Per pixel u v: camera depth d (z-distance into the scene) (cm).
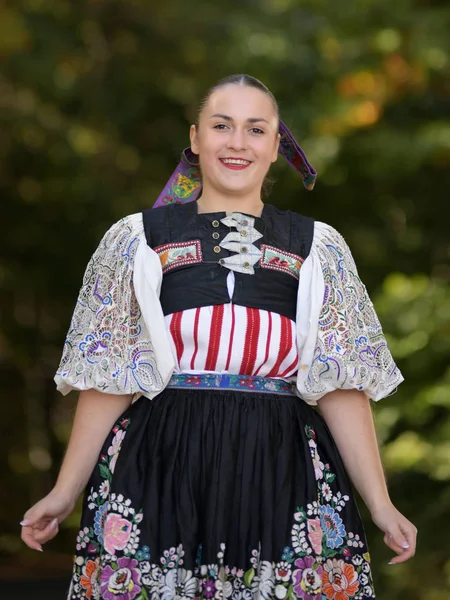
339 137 1483
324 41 1533
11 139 1700
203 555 429
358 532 455
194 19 1775
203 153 474
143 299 452
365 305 484
